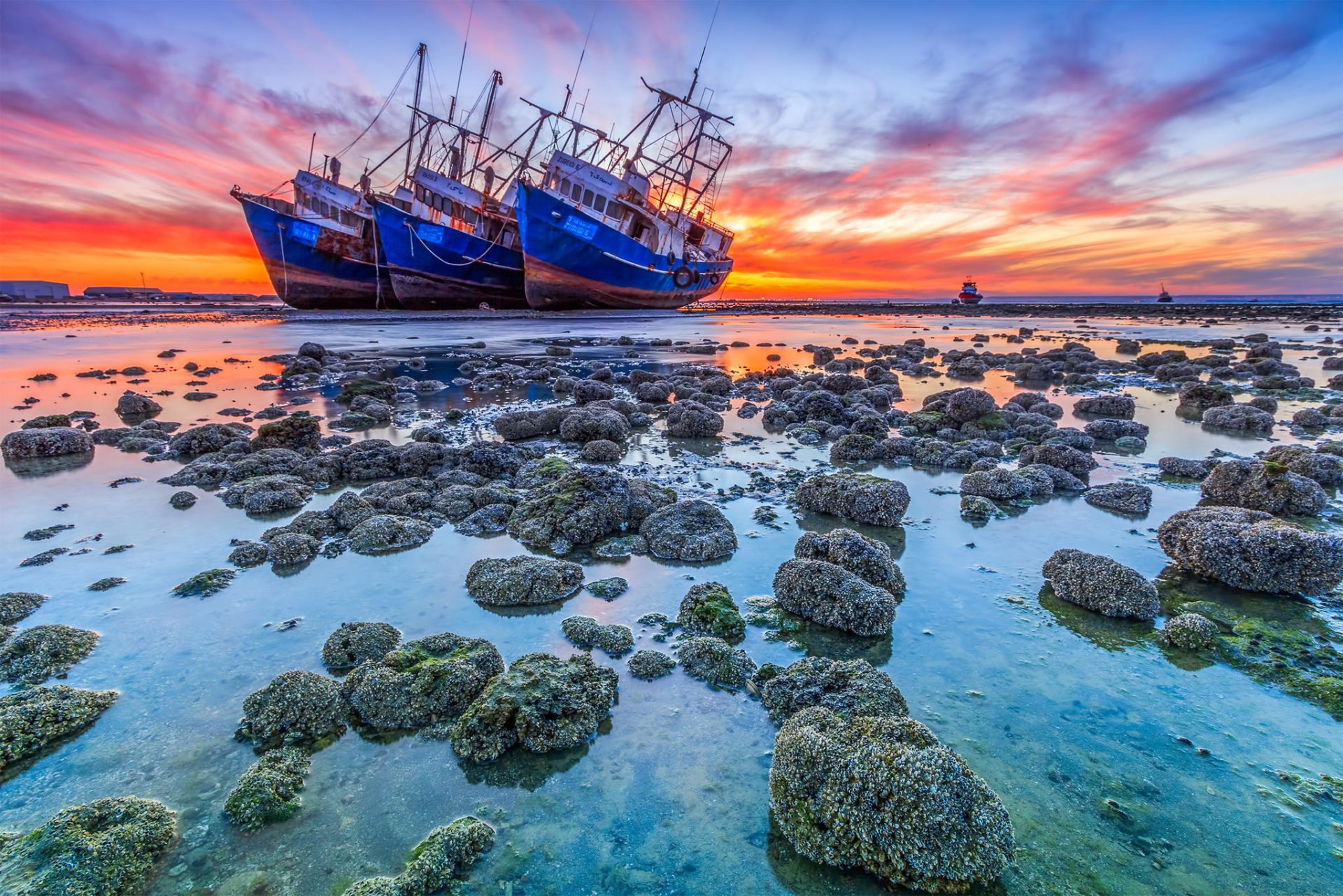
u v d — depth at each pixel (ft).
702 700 21.07
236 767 18.22
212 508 38.55
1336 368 104.27
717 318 278.87
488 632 25.25
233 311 307.58
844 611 25.18
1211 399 71.87
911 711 20.39
